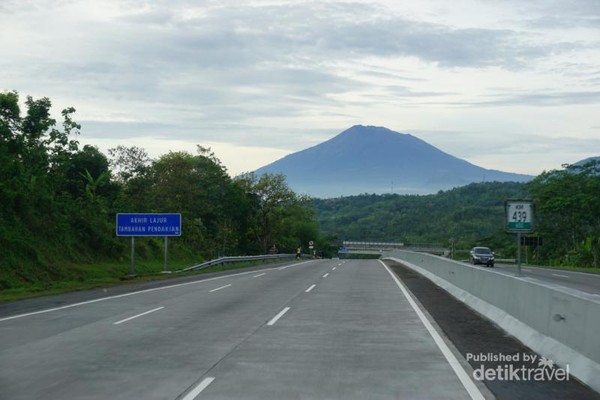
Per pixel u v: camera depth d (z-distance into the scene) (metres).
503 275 14.08
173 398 7.47
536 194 76.75
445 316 15.38
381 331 12.87
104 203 49.03
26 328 13.23
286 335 12.32
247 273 35.41
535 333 10.96
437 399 7.46
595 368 8.16
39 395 7.61
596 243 67.31
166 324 13.87
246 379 8.47
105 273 37.91
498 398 7.52
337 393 7.72
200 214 71.06
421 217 175.75
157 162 70.12
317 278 30.20
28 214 35.16
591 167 73.62
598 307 8.34
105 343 11.34
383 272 36.25
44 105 41.88
